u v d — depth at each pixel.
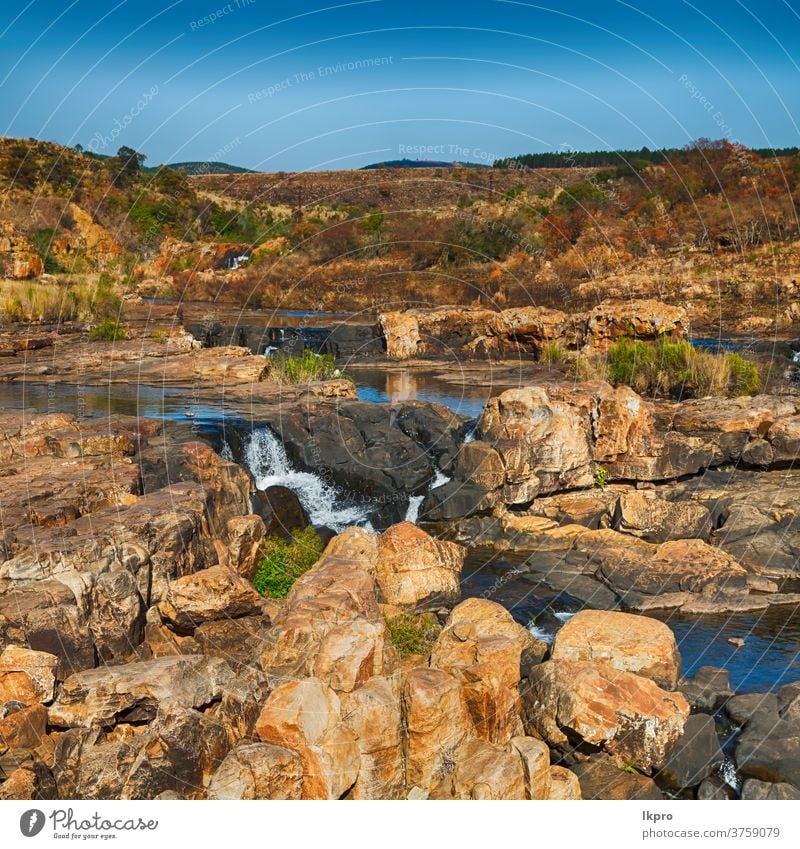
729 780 10.44
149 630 12.26
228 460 19.34
